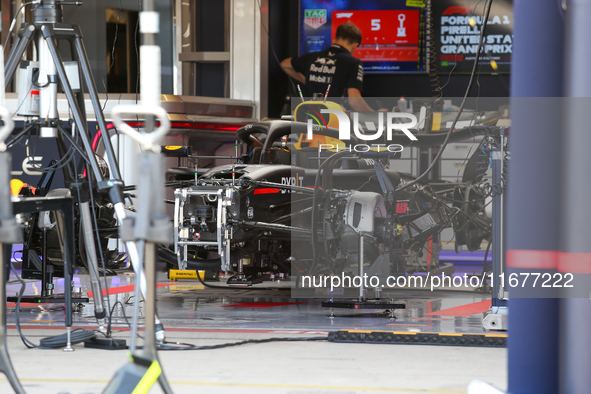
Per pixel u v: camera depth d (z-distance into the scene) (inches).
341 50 1637.6
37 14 590.9
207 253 1055.6
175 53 1718.8
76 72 607.5
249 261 959.6
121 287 1045.2
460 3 1815.9
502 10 1806.1
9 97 1355.8
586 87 331.9
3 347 355.6
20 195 775.7
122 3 1700.3
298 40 1820.9
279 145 992.9
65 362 484.4
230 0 1664.6
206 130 1409.9
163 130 285.3
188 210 789.9
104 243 904.9
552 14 343.9
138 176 277.1
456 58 1797.5
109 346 539.5
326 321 721.0
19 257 1403.8
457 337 570.3
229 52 1676.9
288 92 1742.1
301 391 399.5
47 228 774.5
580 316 333.7
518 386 357.7
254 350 540.1
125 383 273.9
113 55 1702.8
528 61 347.6
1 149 422.0
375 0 1825.8
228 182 817.5
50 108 595.8
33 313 776.3
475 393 369.4
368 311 807.7
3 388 401.4
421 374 452.4
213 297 976.3
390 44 1841.8
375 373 454.3
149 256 279.6
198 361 491.8
